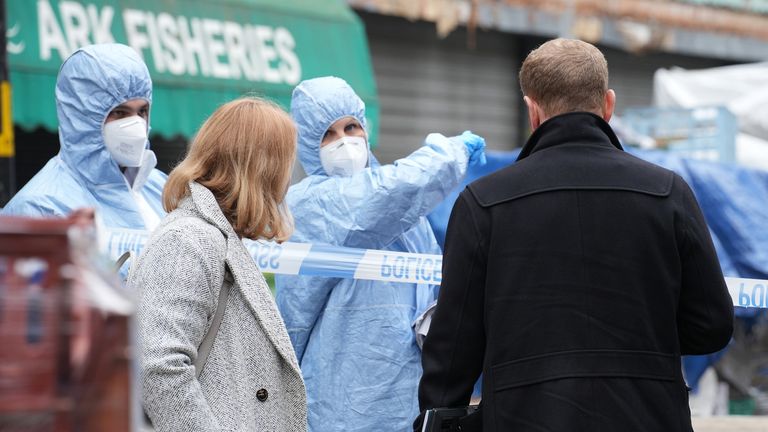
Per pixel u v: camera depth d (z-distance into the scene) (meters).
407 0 23.02
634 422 4.87
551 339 4.97
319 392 7.02
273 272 6.90
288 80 18.11
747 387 15.20
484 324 5.17
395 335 7.00
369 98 19.42
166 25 16.67
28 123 14.63
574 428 4.84
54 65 14.98
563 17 26.39
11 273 2.65
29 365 2.63
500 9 24.91
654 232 5.08
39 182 7.30
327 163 7.56
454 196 11.34
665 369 5.00
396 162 7.00
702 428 13.63
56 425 2.66
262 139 5.31
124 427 2.76
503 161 12.90
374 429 6.89
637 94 29.59
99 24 15.78
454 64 25.19
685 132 19.61
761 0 31.52
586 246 5.03
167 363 4.75
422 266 6.98
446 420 5.18
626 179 5.17
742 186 14.68
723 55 30.66
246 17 17.88
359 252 6.92
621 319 4.97
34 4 15.04
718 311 5.18
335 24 19.31
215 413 4.94
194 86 16.70
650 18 28.55
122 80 7.33
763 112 21.67
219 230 5.17
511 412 4.96
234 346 5.08
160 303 4.88
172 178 5.34
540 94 5.44
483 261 5.16
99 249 3.07
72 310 2.67
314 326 7.20
